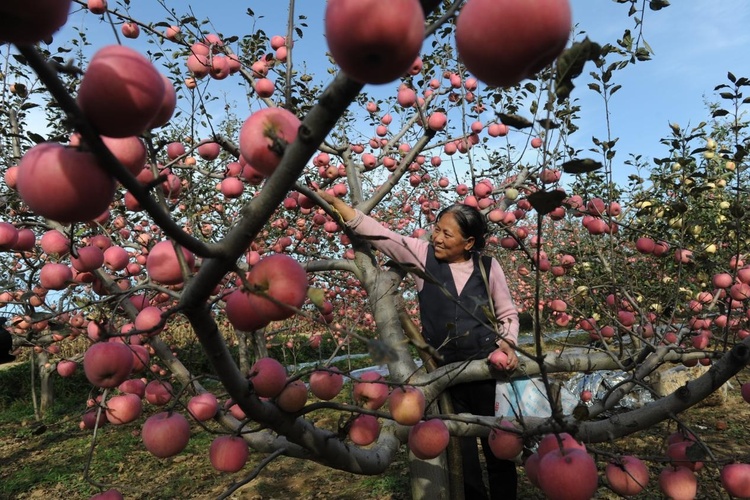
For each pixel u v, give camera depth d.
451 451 2.47
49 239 1.68
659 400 1.57
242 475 4.92
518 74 0.72
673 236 3.45
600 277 3.63
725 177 3.53
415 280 2.68
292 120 0.91
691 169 3.26
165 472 5.27
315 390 1.47
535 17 0.66
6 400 9.26
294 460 5.17
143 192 0.69
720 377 1.48
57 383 9.40
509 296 2.59
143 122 0.70
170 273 1.12
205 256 0.80
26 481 5.35
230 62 2.76
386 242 2.63
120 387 1.69
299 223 4.41
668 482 1.44
